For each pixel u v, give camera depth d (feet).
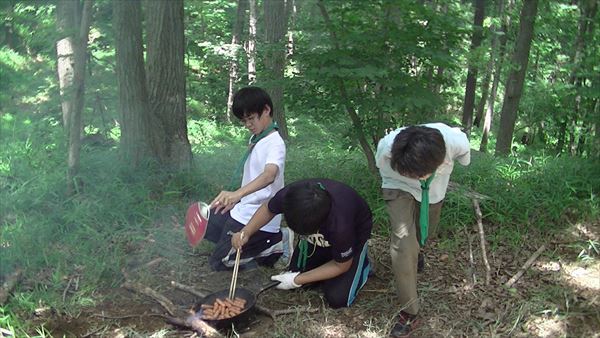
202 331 9.28
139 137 15.85
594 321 9.82
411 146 7.91
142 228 13.29
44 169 16.43
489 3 39.17
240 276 11.59
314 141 30.45
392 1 13.75
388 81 14.11
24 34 18.13
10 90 20.76
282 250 12.07
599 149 20.18
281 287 10.41
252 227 10.23
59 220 13.08
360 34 13.91
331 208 9.31
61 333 9.45
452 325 9.88
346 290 10.27
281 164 11.10
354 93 15.05
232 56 39.70
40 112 21.26
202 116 44.83
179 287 10.87
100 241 12.25
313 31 14.80
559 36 32.91
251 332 9.66
